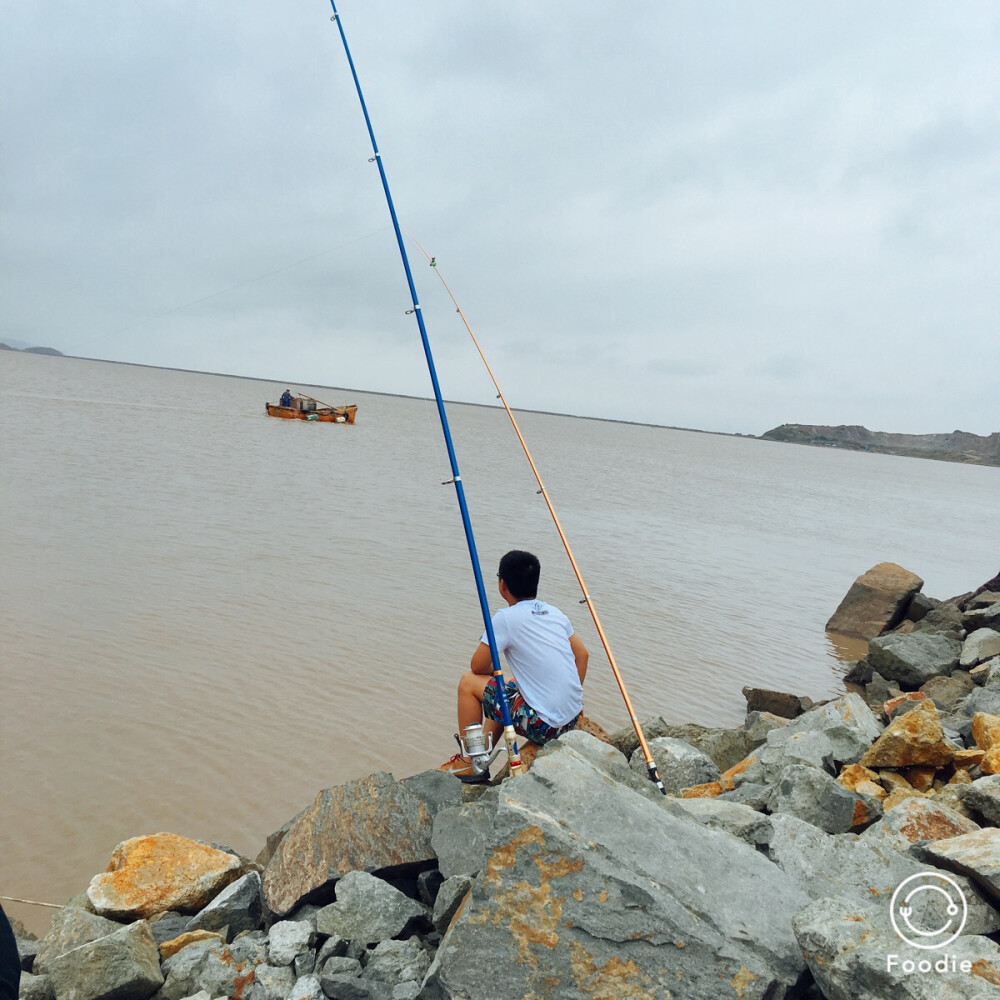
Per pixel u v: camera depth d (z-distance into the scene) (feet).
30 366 460.14
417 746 27.63
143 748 25.68
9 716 26.81
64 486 70.64
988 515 211.82
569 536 76.07
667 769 20.11
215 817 22.58
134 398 249.14
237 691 30.35
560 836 9.59
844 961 8.43
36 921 18.12
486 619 14.76
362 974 10.90
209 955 11.62
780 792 15.66
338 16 21.15
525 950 9.07
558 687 14.69
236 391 491.31
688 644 43.91
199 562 48.85
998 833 11.73
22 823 21.43
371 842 13.09
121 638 34.47
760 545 90.07
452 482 16.26
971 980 7.89
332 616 40.52
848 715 20.88
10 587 39.73
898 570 52.08
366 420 312.71
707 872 10.02
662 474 201.98
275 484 90.17
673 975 8.79
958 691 33.63
